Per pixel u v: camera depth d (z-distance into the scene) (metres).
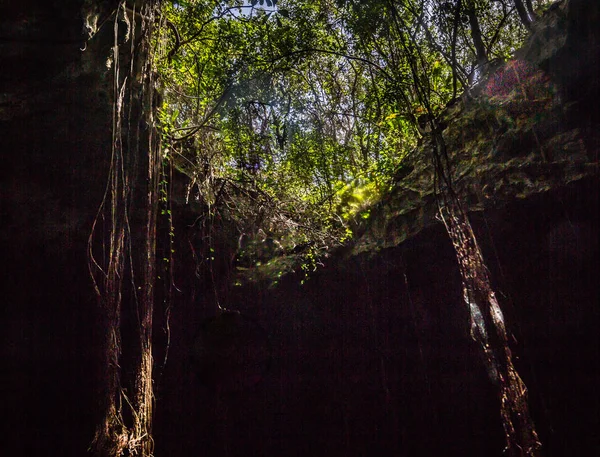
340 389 6.34
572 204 4.32
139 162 4.44
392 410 6.09
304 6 5.42
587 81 4.07
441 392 5.79
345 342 6.29
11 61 3.72
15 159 3.91
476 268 4.30
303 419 6.45
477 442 5.61
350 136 6.42
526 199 4.46
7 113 3.80
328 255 6.20
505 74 4.91
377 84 5.68
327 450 6.36
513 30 6.15
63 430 3.99
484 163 4.84
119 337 3.91
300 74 5.75
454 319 5.62
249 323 6.23
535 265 4.79
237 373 6.16
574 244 4.47
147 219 4.41
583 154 4.15
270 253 6.41
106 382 3.83
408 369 5.98
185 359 5.91
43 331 4.08
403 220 5.60
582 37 4.04
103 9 3.96
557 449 4.84
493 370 4.38
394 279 5.82
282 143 5.77
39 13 3.67
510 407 4.23
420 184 5.52
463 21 4.78
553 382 4.88
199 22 5.56
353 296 6.14
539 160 4.43
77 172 4.07
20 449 3.99
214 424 6.15
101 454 3.75
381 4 4.52
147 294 4.33
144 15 4.38
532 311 4.89
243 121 5.71
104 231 4.14
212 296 6.02
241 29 5.44
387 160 6.02
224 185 6.07
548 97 4.39
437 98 6.04
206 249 5.89
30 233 4.03
